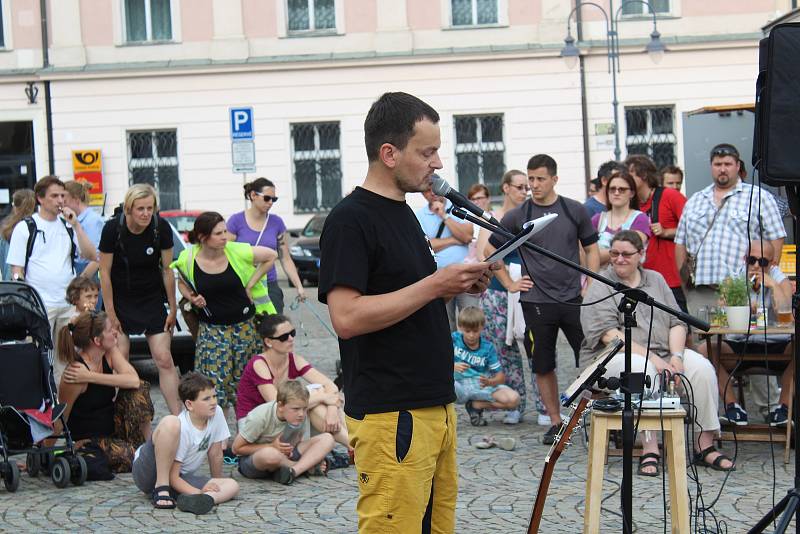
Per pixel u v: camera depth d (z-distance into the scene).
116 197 24.42
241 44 24.30
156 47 24.33
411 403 3.69
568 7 24.12
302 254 21.95
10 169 24.55
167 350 8.04
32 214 9.09
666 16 24.17
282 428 6.89
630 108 24.25
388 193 3.77
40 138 24.31
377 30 24.33
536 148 24.25
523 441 7.91
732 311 7.20
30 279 8.59
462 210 3.96
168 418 6.34
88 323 7.15
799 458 4.66
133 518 6.06
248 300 7.93
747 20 24.17
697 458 6.98
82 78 24.20
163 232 7.95
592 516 5.27
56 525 5.93
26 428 6.83
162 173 24.50
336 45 24.41
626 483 4.75
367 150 3.79
